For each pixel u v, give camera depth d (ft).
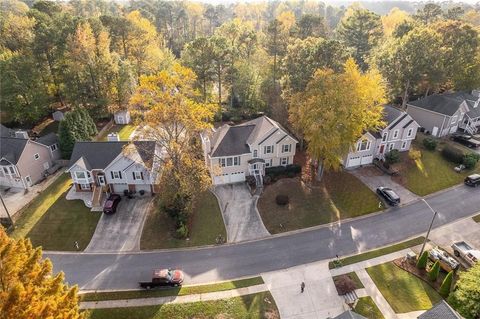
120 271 104.58
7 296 46.68
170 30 396.57
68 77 183.73
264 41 243.19
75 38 177.99
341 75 126.21
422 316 75.25
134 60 230.68
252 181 142.92
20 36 203.62
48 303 49.21
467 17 348.59
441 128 180.75
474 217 125.80
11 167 139.74
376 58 207.10
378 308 90.58
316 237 117.50
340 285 96.63
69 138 159.84
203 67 191.93
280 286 97.81
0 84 175.63
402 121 156.46
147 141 141.79
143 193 139.44
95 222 124.26
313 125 121.80
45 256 110.83
